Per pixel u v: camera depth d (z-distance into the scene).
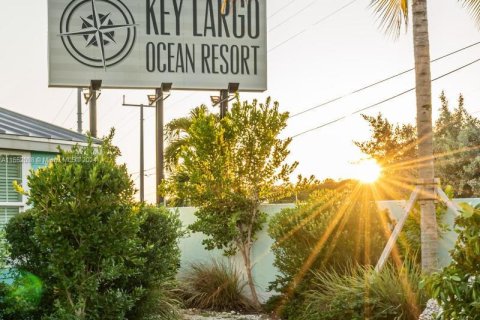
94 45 25.22
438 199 12.64
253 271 16.48
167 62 25.64
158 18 25.66
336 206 14.16
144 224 12.09
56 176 10.19
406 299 10.94
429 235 12.41
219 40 26.03
